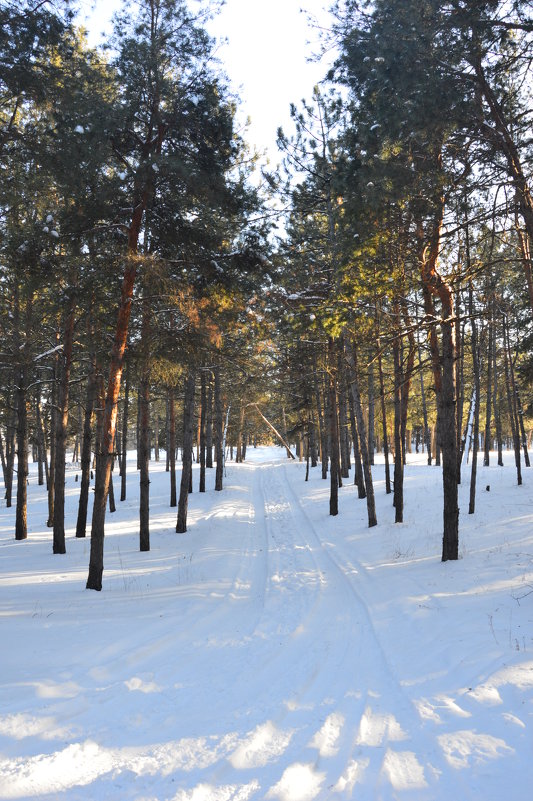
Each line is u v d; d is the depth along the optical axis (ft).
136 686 16.43
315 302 48.19
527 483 60.29
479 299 38.32
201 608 26.43
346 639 21.63
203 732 13.61
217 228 34.32
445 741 12.89
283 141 47.70
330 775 11.66
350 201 25.48
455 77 23.11
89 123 27.09
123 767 11.82
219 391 89.81
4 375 50.85
